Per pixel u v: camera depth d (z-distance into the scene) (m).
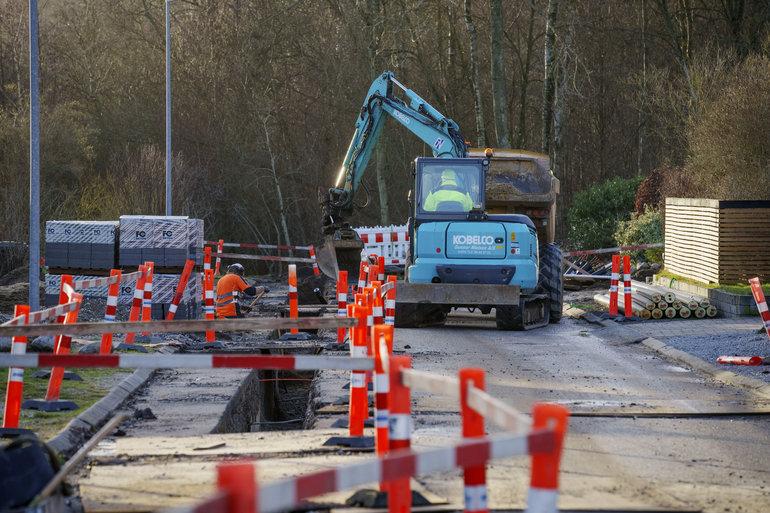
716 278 40.75
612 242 63.72
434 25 82.81
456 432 17.34
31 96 31.28
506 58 88.06
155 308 36.09
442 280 35.50
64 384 21.52
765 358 25.62
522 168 42.00
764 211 40.12
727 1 73.94
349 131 80.94
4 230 61.16
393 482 9.93
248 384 24.36
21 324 16.59
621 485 13.70
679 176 55.72
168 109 57.38
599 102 87.31
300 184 82.44
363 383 16.22
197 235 37.25
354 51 78.69
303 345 30.47
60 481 11.25
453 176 36.78
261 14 80.56
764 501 12.94
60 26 87.62
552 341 32.19
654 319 37.53
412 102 43.59
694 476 14.38
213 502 5.30
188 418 18.88
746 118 49.75
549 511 6.71
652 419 18.92
